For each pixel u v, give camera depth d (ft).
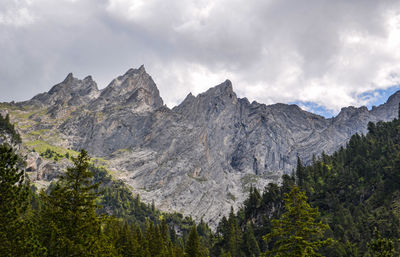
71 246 116.98
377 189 425.69
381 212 371.56
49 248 118.42
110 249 135.74
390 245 119.85
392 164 454.81
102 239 131.85
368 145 556.92
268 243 404.57
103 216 135.74
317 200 477.36
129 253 268.21
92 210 127.95
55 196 124.98
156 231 334.24
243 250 395.75
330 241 120.16
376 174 460.14
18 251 100.94
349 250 313.73
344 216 381.19
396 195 394.11
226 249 419.54
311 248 118.01
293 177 563.89
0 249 99.40
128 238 279.08
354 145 583.58
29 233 106.93
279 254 121.29
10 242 101.45
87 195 129.08
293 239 119.85
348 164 551.18
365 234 333.01
